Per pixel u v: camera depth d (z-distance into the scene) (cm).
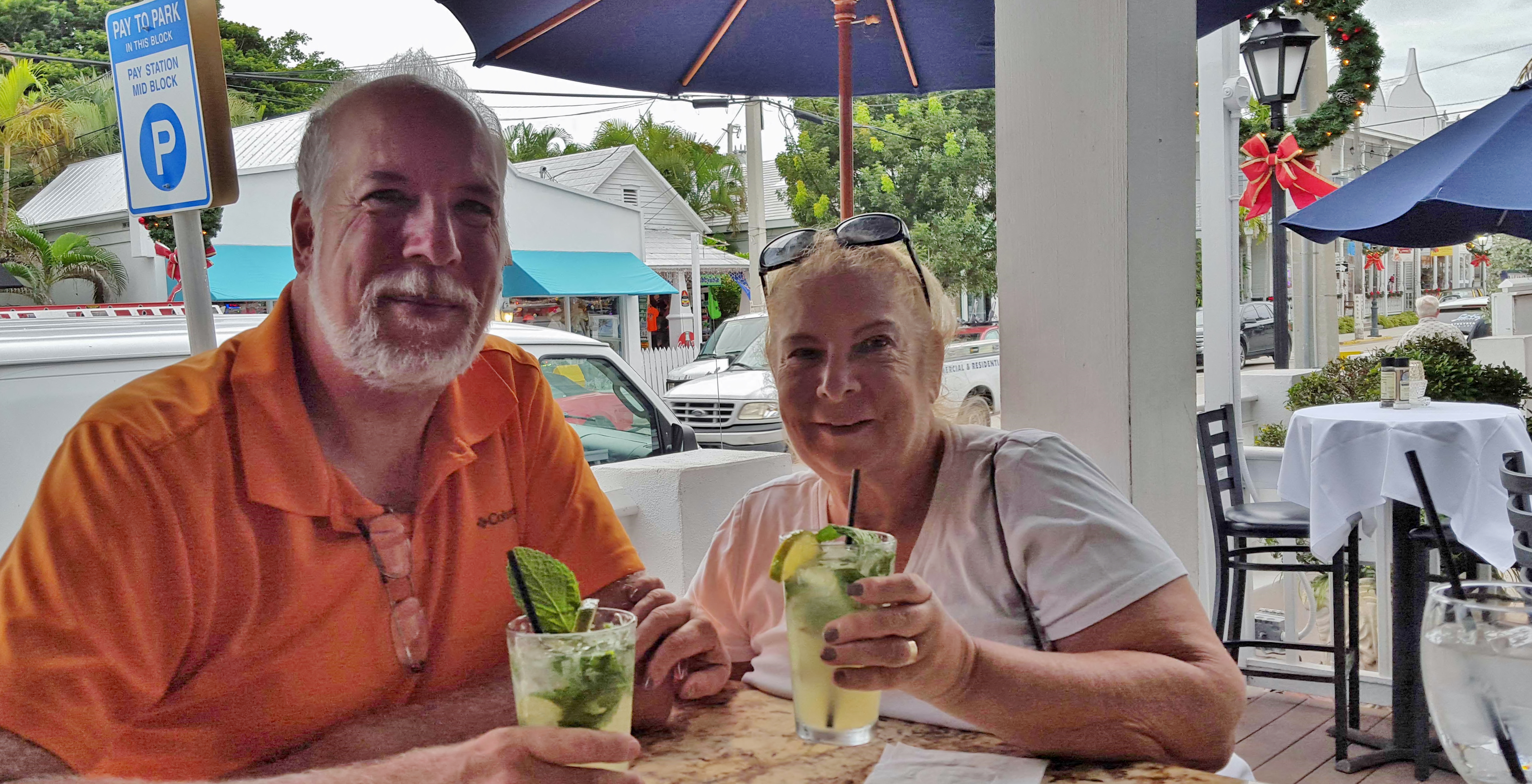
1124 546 147
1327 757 345
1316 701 395
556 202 1930
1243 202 650
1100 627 145
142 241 1759
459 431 160
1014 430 191
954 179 2055
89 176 2097
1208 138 513
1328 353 1222
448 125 147
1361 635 448
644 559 304
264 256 1457
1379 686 387
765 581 180
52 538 122
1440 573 395
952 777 117
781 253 166
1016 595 156
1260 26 629
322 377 149
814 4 310
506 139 160
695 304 2023
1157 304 233
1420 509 344
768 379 1009
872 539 117
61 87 2480
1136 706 125
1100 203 226
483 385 167
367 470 151
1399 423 362
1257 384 743
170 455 132
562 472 178
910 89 357
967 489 162
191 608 135
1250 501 442
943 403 183
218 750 138
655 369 1847
